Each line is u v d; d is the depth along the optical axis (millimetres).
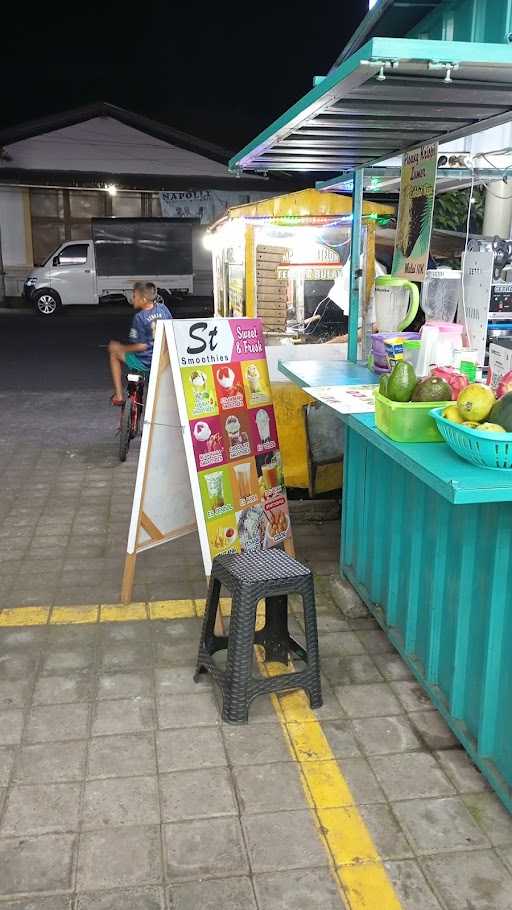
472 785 2463
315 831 2262
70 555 4277
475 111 2666
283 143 3258
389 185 4930
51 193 20453
